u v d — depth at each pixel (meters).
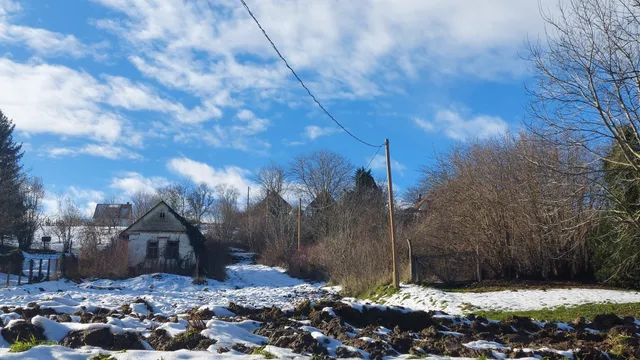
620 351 9.79
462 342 10.73
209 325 9.77
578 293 20.42
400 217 44.03
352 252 31.92
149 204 84.50
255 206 76.12
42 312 12.13
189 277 39.97
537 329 12.80
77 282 34.31
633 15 16.20
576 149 17.28
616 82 15.95
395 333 11.46
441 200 29.20
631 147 16.36
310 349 8.79
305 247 51.44
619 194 18.02
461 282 25.11
